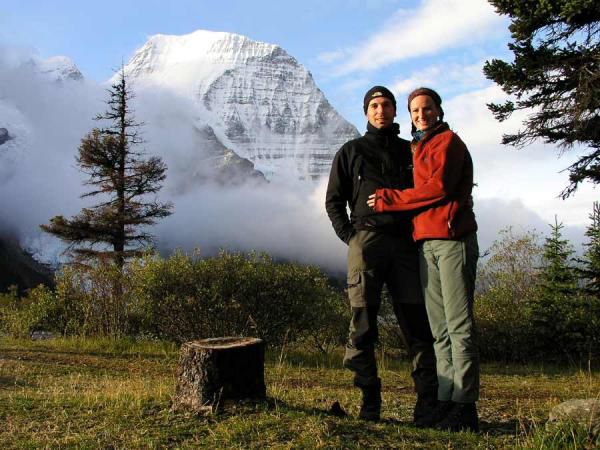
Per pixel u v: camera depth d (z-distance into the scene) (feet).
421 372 14.32
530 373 31.68
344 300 39.09
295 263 37.63
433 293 13.65
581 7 32.24
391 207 13.58
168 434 12.77
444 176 13.17
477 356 13.39
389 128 14.53
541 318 38.42
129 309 39.37
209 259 36.27
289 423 13.07
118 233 80.28
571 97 36.40
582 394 23.00
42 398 16.58
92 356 32.48
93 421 13.91
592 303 37.96
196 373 13.99
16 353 32.65
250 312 34.96
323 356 34.37
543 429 13.03
